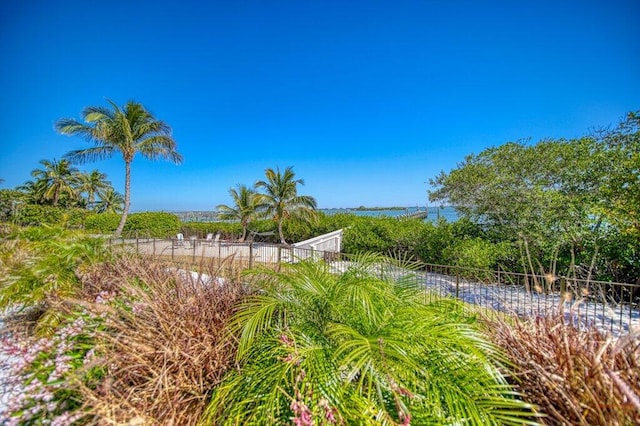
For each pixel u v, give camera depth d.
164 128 14.13
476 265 7.43
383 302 2.20
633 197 5.61
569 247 6.79
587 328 2.05
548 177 8.32
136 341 1.99
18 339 2.41
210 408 1.77
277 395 1.65
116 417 1.56
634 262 5.66
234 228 19.06
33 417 1.66
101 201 31.75
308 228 17.80
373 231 11.86
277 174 16.70
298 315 2.27
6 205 16.78
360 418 1.52
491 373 1.70
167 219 17.72
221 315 2.47
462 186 9.51
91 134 12.61
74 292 3.20
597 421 1.41
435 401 1.58
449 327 1.95
